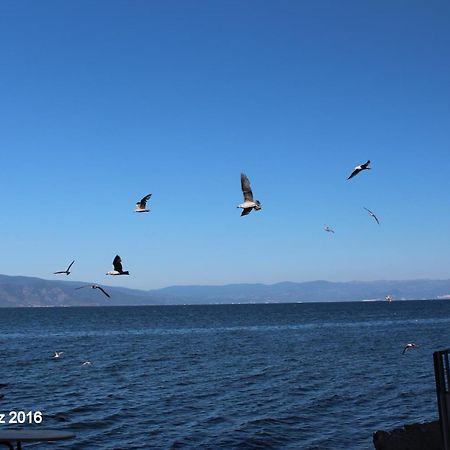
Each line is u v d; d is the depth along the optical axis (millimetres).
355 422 31672
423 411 34625
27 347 86625
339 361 61531
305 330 125688
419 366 56188
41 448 26203
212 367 56969
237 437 28344
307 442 27453
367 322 161250
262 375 50562
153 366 58469
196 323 173000
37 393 41688
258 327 142125
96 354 73062
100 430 29953
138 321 195500
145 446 26797
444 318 180125
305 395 40062
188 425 31047
